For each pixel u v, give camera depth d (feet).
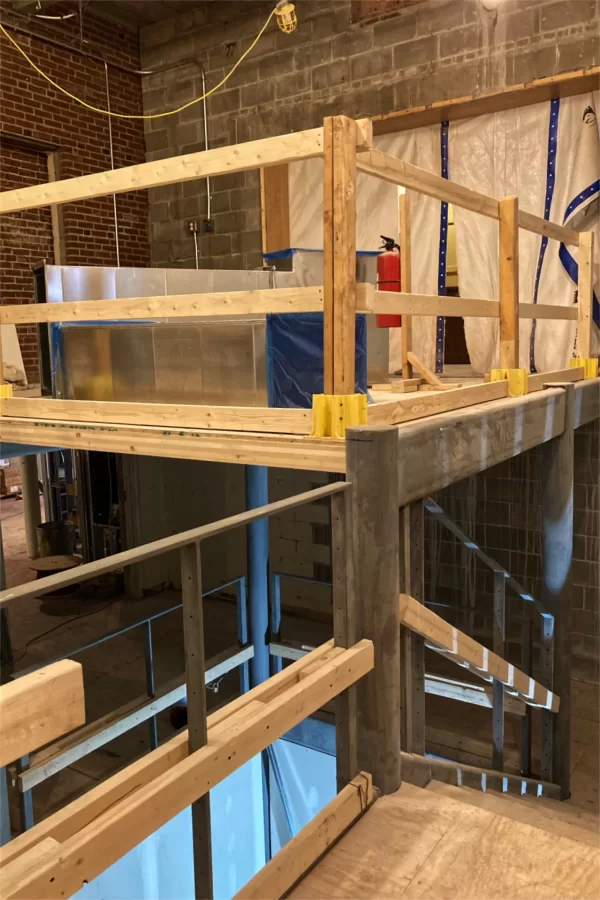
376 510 7.04
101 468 23.62
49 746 13.51
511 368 10.82
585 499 16.80
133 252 22.53
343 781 7.37
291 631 20.49
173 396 9.48
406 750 8.79
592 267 14.43
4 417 10.52
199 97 21.18
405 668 8.69
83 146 20.93
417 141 17.84
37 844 4.47
